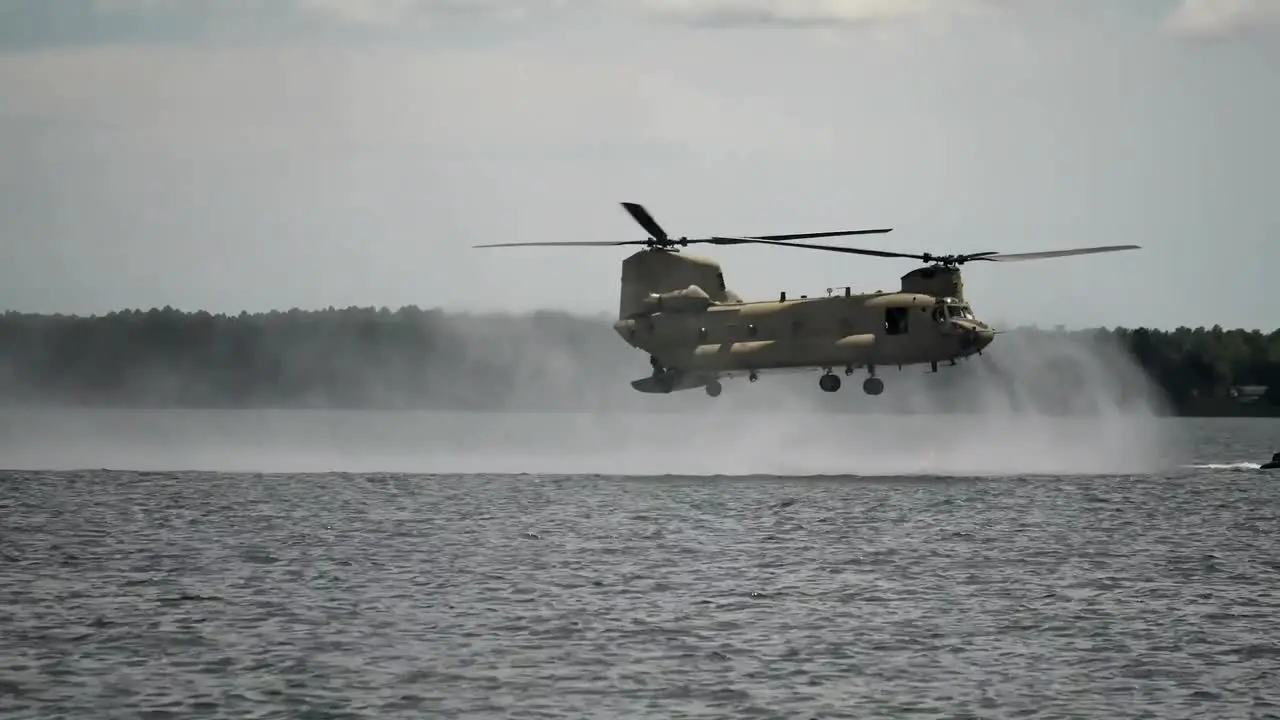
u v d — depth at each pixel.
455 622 126.81
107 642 118.44
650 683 108.19
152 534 179.38
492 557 161.88
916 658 115.69
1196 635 123.69
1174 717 101.25
